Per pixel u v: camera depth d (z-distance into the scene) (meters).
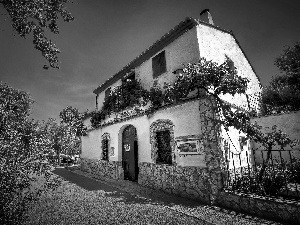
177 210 5.85
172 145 7.96
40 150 4.26
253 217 5.07
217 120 6.41
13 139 4.05
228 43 10.28
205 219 5.09
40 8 4.98
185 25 8.38
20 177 3.92
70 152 26.06
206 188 6.52
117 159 12.04
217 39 9.35
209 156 6.55
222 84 6.21
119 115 12.16
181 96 7.16
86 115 17.09
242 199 5.54
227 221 4.90
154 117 9.08
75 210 6.13
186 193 7.18
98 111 14.88
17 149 3.99
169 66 9.12
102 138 14.19
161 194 7.75
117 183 10.45
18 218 4.04
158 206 6.31
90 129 16.36
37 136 4.36
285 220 4.73
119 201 7.02
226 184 6.17
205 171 6.62
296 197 5.16
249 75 12.10
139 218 5.35
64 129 20.34
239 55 11.31
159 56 9.88
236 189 5.99
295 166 6.14
